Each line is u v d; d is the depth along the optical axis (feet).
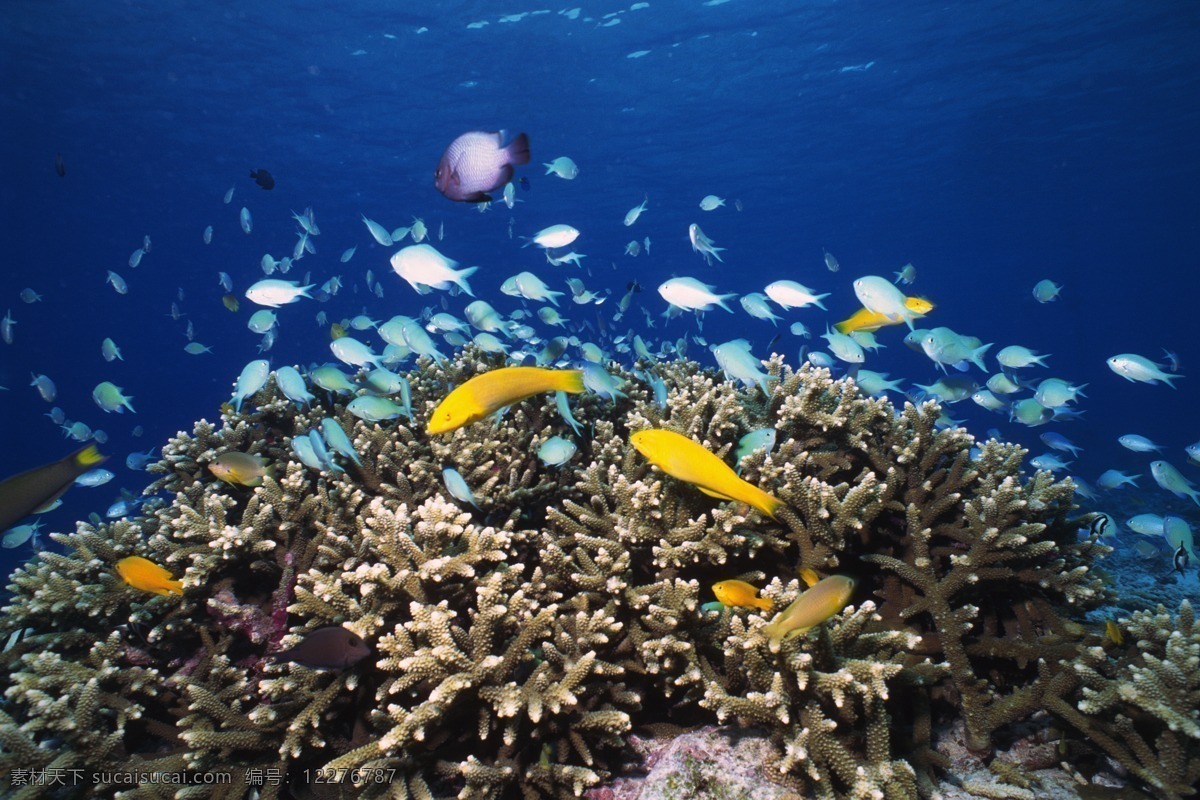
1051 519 2.91
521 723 2.24
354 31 16.61
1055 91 20.44
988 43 17.69
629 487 2.56
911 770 2.06
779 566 2.57
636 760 2.39
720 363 3.28
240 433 3.49
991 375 5.57
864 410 2.95
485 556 2.44
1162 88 20.13
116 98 19.45
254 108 20.31
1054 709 2.34
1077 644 2.42
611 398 3.43
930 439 2.87
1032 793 2.25
